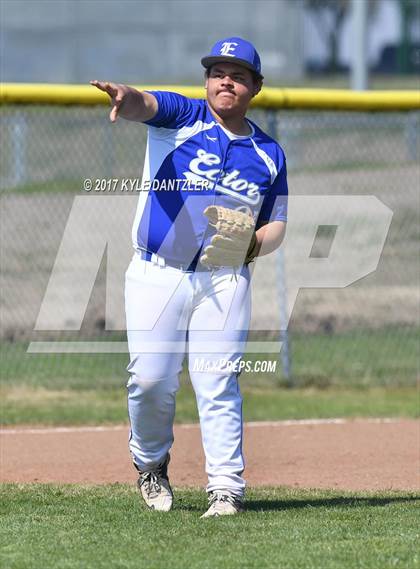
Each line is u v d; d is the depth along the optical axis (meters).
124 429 27.61
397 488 21.59
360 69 46.56
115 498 19.56
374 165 54.88
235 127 17.58
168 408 17.80
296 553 15.28
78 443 25.86
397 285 45.91
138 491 20.36
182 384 33.53
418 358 36.91
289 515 17.81
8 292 42.16
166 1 125.38
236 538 16.14
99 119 43.62
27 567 14.76
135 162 49.34
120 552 15.41
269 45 127.44
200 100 17.66
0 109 44.09
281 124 38.38
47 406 30.30
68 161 54.19
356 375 34.69
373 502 19.41
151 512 18.06
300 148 56.25
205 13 125.94
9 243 46.88
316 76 134.38
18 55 124.00
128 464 23.73
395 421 28.88
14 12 123.19
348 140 60.47
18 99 30.09
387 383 34.19
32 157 53.38
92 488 20.81
